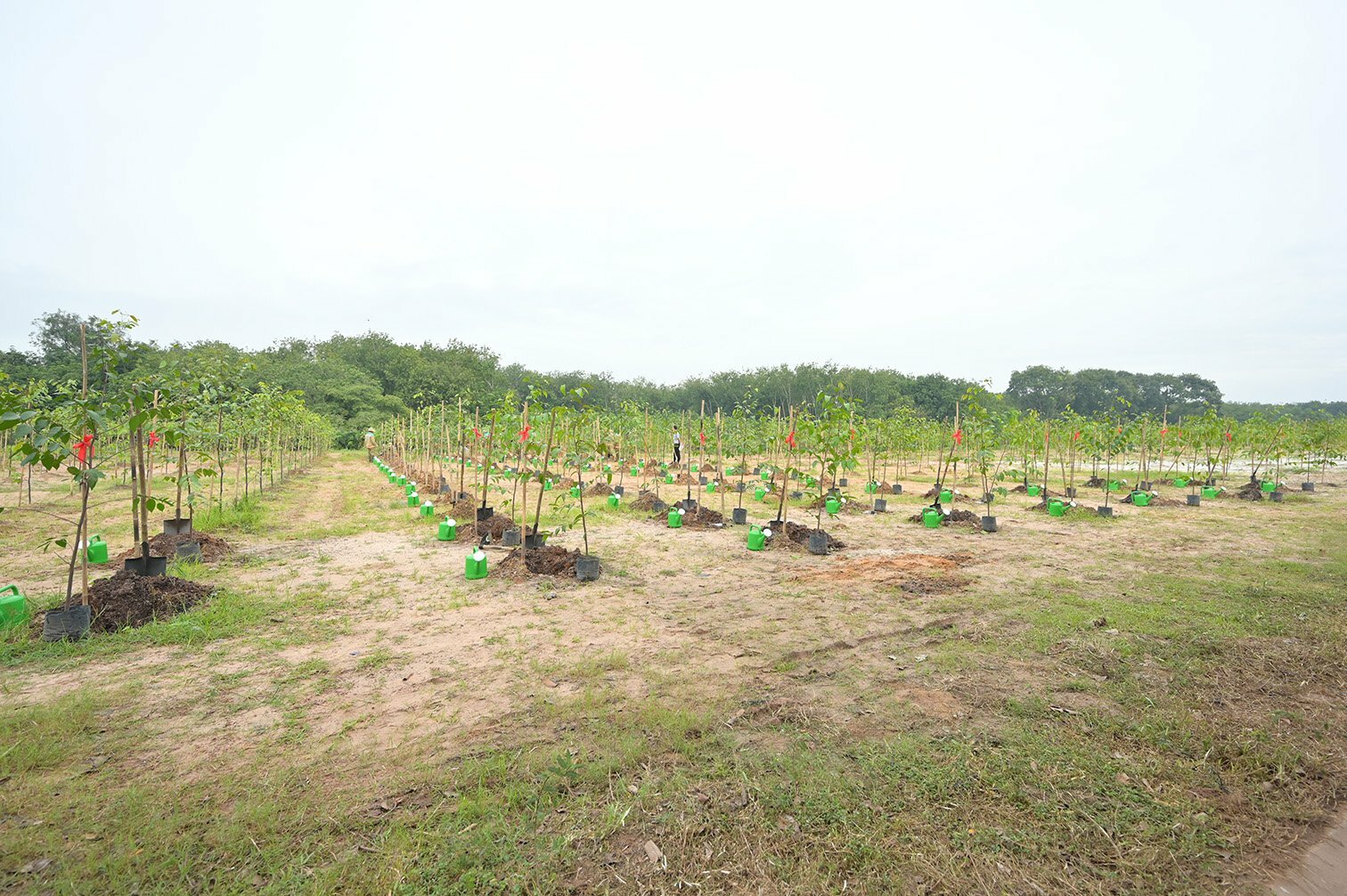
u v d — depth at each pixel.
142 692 4.97
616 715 4.64
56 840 3.18
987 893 2.93
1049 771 3.91
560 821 3.40
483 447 15.10
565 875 3.00
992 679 5.34
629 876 3.01
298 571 8.91
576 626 6.72
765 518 14.16
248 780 3.76
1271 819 3.52
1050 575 8.95
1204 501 17.41
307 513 14.52
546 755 4.04
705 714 4.62
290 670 5.48
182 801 3.54
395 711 4.73
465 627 6.67
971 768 3.93
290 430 22.02
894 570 9.20
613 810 3.45
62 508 13.67
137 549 8.12
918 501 17.25
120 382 6.84
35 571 8.34
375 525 12.79
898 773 3.87
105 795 3.58
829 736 4.34
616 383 74.50
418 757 4.06
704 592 8.08
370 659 5.73
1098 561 9.87
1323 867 3.16
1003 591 8.12
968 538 11.91
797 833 3.32
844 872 3.06
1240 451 22.30
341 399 44.62
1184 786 3.81
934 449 29.23
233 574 8.62
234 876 2.96
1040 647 6.07
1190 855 3.21
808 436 11.76
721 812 3.48
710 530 12.49
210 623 6.49
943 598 7.79
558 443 11.04
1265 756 4.10
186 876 2.95
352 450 42.94
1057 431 18.03
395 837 3.22
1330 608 7.22
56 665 5.41
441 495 17.72
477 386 56.34
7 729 4.20
